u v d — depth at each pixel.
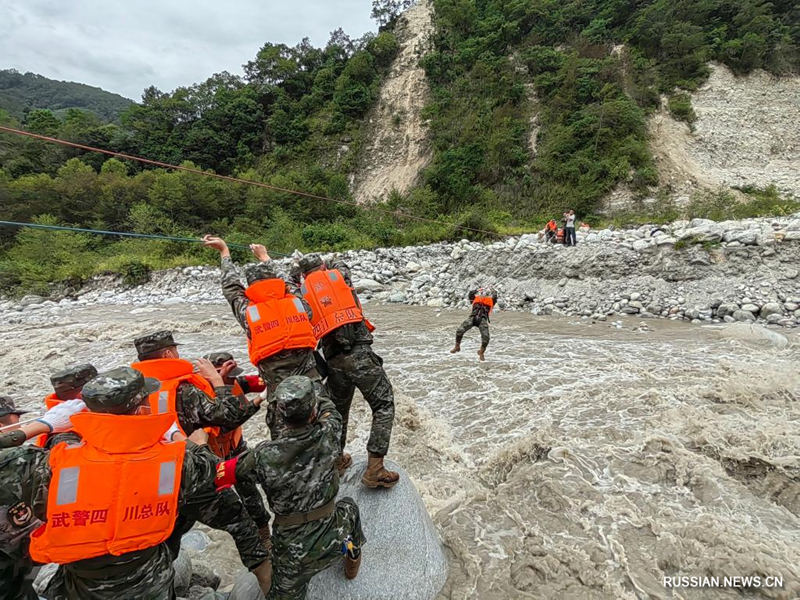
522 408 6.76
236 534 2.99
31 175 34.19
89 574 2.02
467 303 14.76
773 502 4.30
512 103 34.78
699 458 4.91
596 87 32.31
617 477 4.79
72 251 26.28
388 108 41.69
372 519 3.60
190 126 45.00
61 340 12.66
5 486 1.91
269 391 3.16
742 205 20.89
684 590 3.34
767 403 6.30
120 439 1.98
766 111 32.31
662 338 10.02
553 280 14.09
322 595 3.17
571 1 39.47
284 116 43.78
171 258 24.58
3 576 2.16
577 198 27.62
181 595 3.11
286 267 21.64
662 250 12.97
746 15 34.84
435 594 3.35
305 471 2.62
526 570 3.58
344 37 49.25
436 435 6.10
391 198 32.25
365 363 3.70
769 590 3.24
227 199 32.38
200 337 12.50
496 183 31.50
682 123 31.12
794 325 10.32
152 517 2.04
